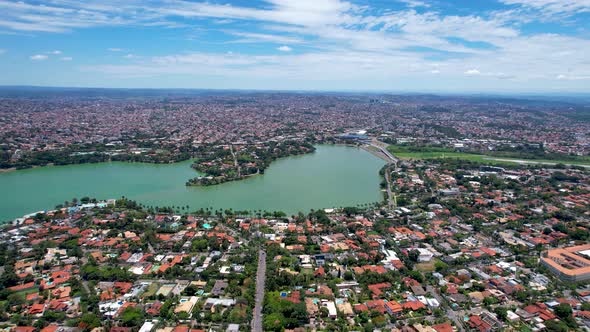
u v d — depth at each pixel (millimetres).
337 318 160500
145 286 181375
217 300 169250
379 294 175500
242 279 185625
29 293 176000
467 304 168625
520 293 174625
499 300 172875
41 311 160875
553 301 171375
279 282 184250
